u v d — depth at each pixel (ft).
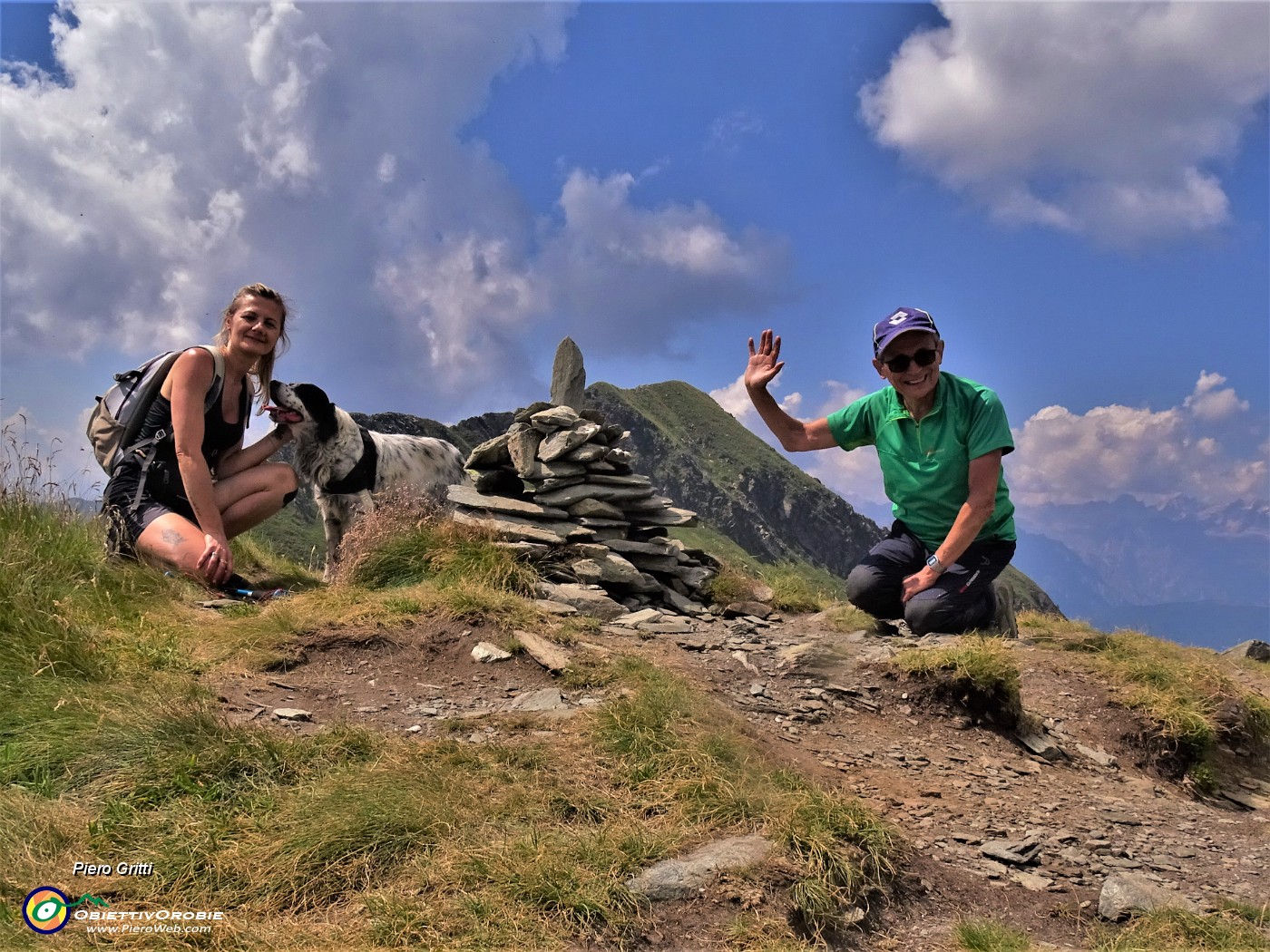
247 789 5.43
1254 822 7.79
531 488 12.80
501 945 4.28
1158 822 7.32
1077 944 5.38
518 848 4.98
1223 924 5.57
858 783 6.86
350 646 8.23
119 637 7.47
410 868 4.77
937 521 9.72
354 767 5.68
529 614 9.12
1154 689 9.47
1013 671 8.59
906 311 8.97
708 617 11.27
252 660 7.70
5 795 5.06
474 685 7.74
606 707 6.79
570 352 13.20
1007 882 5.91
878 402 9.86
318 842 4.83
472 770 5.87
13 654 6.54
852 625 10.50
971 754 7.95
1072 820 7.02
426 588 9.67
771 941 4.59
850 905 5.18
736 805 5.65
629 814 5.56
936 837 6.27
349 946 4.19
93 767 5.43
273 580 11.89
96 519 9.82
